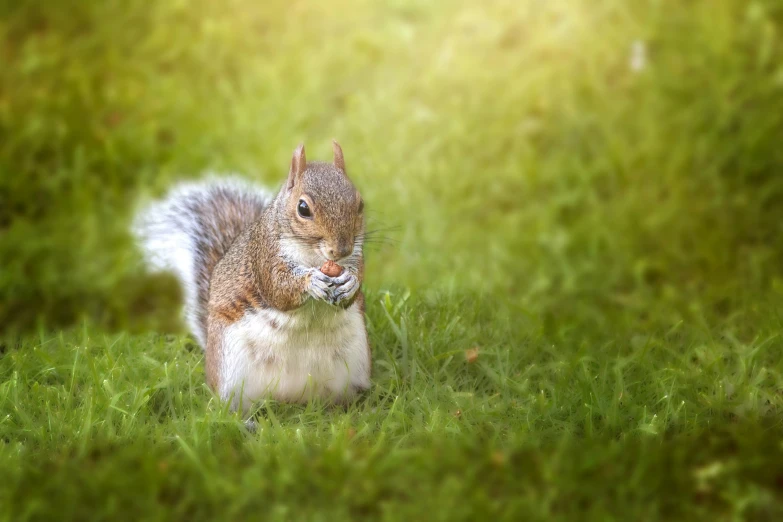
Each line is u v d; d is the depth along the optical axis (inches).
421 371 352.2
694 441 310.5
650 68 567.2
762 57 545.6
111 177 506.9
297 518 274.7
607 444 309.1
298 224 311.9
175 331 422.3
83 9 626.5
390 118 556.1
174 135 547.5
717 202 483.5
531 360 370.6
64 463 296.7
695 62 562.6
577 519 274.2
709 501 286.7
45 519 274.2
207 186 415.2
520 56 603.8
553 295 439.8
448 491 282.4
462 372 363.3
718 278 443.8
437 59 608.4
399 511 275.9
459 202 499.8
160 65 598.9
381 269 446.0
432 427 313.9
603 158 519.8
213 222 397.7
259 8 655.8
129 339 376.8
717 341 378.0
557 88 574.9
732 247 463.8
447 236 478.6
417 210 488.4
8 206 486.3
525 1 651.5
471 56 610.5
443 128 551.2
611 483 288.8
